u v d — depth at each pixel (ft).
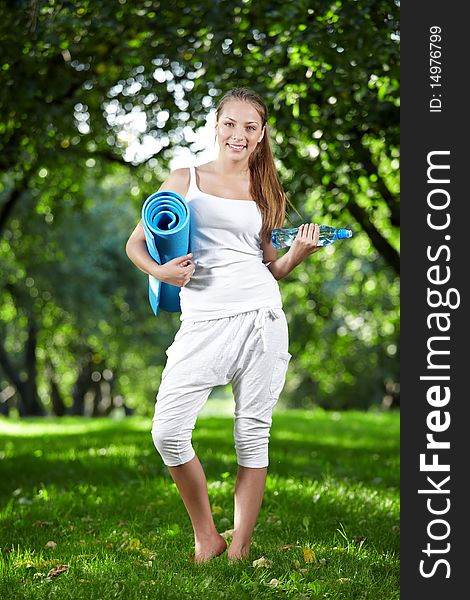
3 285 81.41
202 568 14.60
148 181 48.39
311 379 106.63
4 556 16.47
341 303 72.23
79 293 82.53
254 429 14.85
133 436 43.52
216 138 14.87
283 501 21.70
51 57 34.14
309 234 15.05
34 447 39.27
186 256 14.25
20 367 115.85
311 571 14.83
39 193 51.06
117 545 17.28
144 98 37.50
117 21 31.35
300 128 32.19
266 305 14.60
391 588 14.14
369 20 27.02
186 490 14.85
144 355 105.70
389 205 38.40
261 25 30.07
